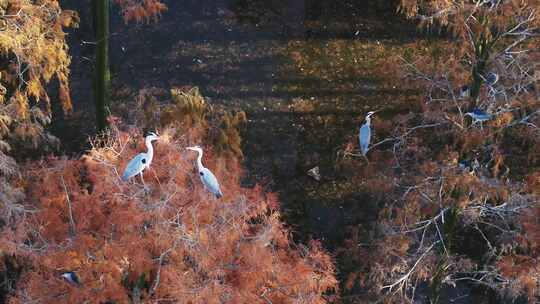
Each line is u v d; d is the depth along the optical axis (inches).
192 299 506.6
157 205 514.6
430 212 619.5
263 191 796.0
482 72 580.1
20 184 636.7
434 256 641.6
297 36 1029.8
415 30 1031.0
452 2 567.8
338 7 1066.1
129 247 521.7
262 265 549.3
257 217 621.6
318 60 1003.3
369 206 861.8
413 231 660.7
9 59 717.9
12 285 652.7
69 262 540.7
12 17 606.5
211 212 542.6
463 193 595.8
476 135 573.0
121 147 585.9
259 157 901.8
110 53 986.7
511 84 582.2
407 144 652.1
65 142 888.9
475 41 566.3
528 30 565.3
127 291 538.0
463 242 831.1
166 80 964.0
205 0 1059.9
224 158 627.5
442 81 595.2
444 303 812.0
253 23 1039.0
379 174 634.2
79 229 559.2
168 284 517.0
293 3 1065.5
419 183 609.3
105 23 692.1
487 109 577.9
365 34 1032.8
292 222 852.6
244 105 946.1
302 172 895.7
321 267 649.6
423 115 617.3
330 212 864.3
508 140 769.6
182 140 605.3
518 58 574.2
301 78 983.6
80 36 995.3
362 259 696.4
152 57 987.9
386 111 948.0
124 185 538.9
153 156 571.5
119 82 953.5
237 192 601.3
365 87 976.9
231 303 527.8
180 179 562.3
